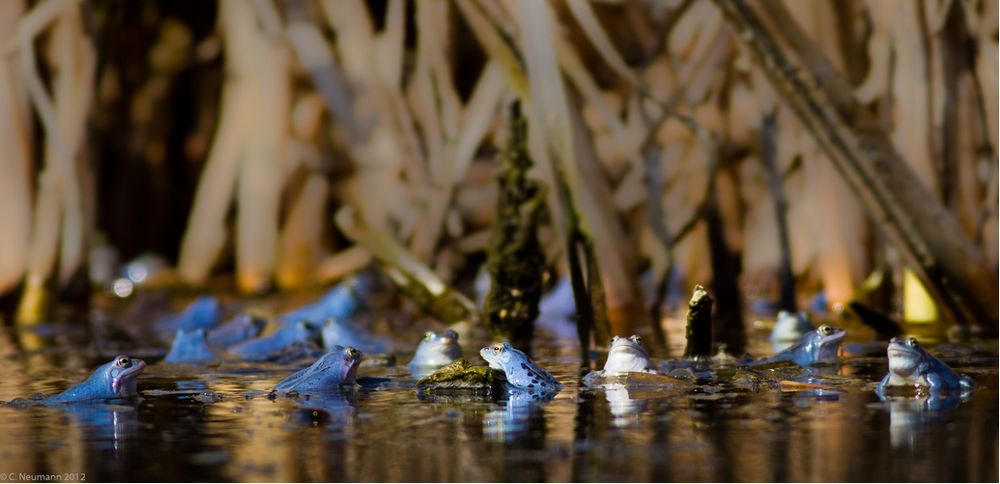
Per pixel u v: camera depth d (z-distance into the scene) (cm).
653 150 2050
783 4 1430
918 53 1595
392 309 1975
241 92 2758
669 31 2103
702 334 1240
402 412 952
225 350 1423
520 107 1513
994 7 1596
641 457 777
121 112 3195
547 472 742
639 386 1070
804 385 1064
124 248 3198
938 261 1466
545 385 1062
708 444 812
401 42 2170
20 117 2034
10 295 2027
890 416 905
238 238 2758
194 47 3256
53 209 2070
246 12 2741
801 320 1513
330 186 2862
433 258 2034
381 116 2406
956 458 765
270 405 996
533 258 1510
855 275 2003
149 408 988
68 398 1037
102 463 782
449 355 1238
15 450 823
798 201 2320
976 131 1716
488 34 1568
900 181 1444
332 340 1416
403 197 2539
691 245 2352
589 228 1417
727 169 2236
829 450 790
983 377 1105
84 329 1817
